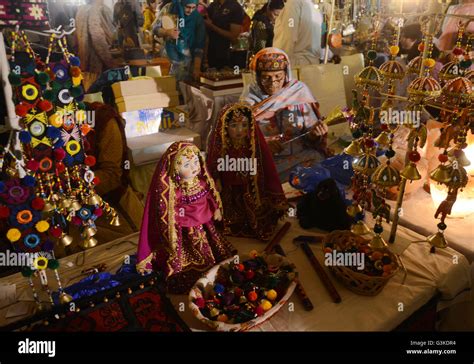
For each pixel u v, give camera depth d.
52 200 1.22
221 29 4.23
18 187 1.12
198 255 1.59
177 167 1.47
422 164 1.97
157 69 3.20
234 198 1.86
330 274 1.57
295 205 2.04
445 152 1.47
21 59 1.14
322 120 2.86
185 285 1.52
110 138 2.27
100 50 4.02
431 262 1.61
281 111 2.74
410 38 3.08
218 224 1.85
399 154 1.98
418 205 2.00
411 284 1.51
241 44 4.38
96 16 3.95
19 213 1.13
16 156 1.16
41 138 1.18
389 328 1.38
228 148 1.78
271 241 1.77
